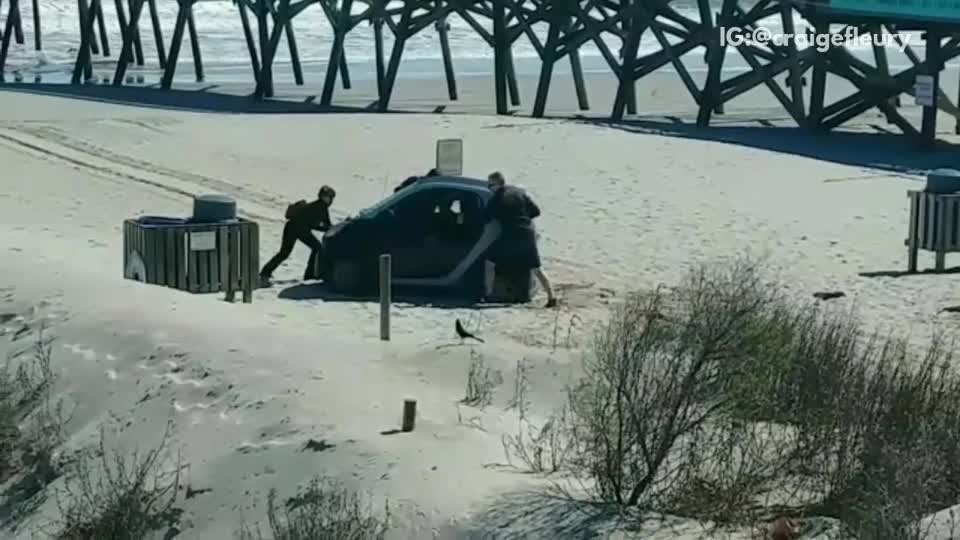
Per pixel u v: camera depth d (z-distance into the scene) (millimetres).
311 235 17922
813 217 22250
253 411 11539
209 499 10656
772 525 9000
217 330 13047
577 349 13828
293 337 13148
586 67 52969
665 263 19062
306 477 10453
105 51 56281
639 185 24469
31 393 12586
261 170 25781
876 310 16562
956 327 15609
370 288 17141
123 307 13656
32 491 11602
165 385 12211
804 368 11078
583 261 19203
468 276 17000
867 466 9539
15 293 14352
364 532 9438
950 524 8344
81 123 30609
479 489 9859
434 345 13781
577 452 10344
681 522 9258
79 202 22641
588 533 9125
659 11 35375
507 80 39875
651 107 39156
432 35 63438
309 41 62375
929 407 10469
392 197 17500
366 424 11125
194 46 46750
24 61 53594
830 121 32969
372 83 46094
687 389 9828
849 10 32625
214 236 15836
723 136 31594
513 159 26688
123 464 11328
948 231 18422
